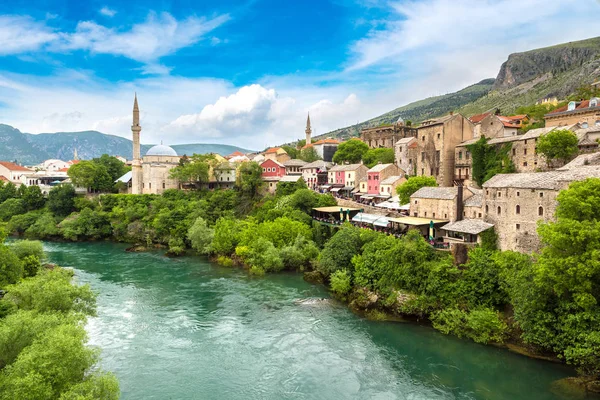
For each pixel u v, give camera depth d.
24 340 29.73
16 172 185.12
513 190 53.16
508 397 34.91
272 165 129.50
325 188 118.81
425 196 70.94
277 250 77.94
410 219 69.00
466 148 88.25
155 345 44.72
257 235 84.12
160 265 81.94
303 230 84.50
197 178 136.25
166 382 37.28
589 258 36.88
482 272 48.50
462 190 64.38
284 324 50.75
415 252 53.66
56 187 135.88
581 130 70.12
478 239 57.59
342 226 77.31
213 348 44.12
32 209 137.38
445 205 66.38
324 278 68.44
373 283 56.88
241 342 45.62
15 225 121.06
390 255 55.59
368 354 42.84
